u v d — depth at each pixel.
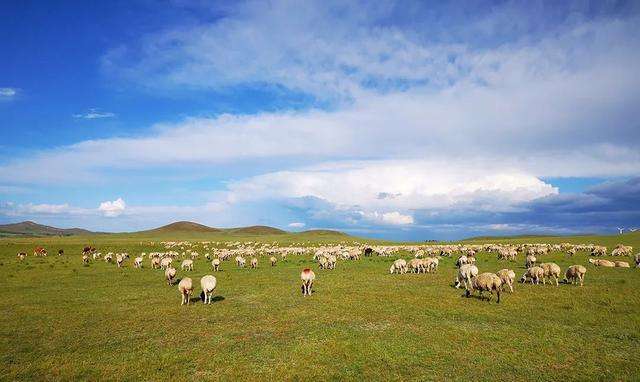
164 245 114.94
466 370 14.76
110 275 45.19
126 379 14.30
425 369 14.90
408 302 26.55
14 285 37.00
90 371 15.07
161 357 16.45
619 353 16.31
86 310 25.45
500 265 51.41
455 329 19.98
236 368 15.20
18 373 14.86
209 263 61.97
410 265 47.66
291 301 27.73
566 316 22.17
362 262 59.31
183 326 21.30
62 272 48.34
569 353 16.38
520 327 20.16
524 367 14.98
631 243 102.50
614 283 33.59
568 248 81.12
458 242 151.00
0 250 86.44
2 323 22.19
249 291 32.31
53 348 17.84
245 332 20.03
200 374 14.67
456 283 34.16
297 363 15.61
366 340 18.31
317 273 45.00
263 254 80.19
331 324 21.31
